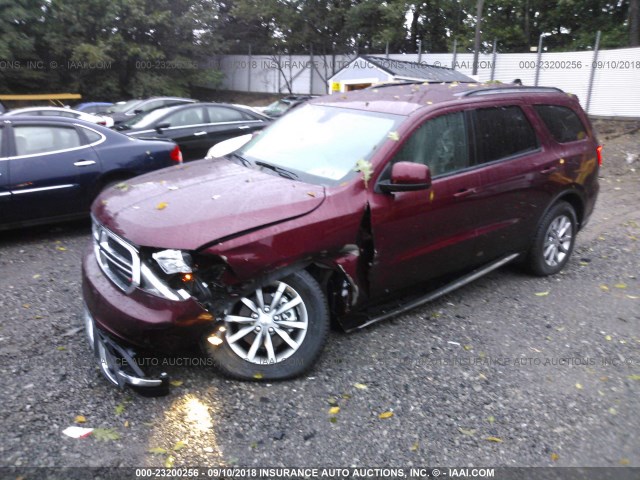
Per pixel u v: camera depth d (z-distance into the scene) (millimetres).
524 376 3883
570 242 5879
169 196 3768
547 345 4336
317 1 36469
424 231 4320
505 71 25094
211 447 3057
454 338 4371
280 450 3057
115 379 3316
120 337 3365
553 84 23641
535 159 5211
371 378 3768
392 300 4488
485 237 4855
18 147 6402
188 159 10578
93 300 3496
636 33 25016
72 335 4188
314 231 3635
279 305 3646
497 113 4988
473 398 3598
